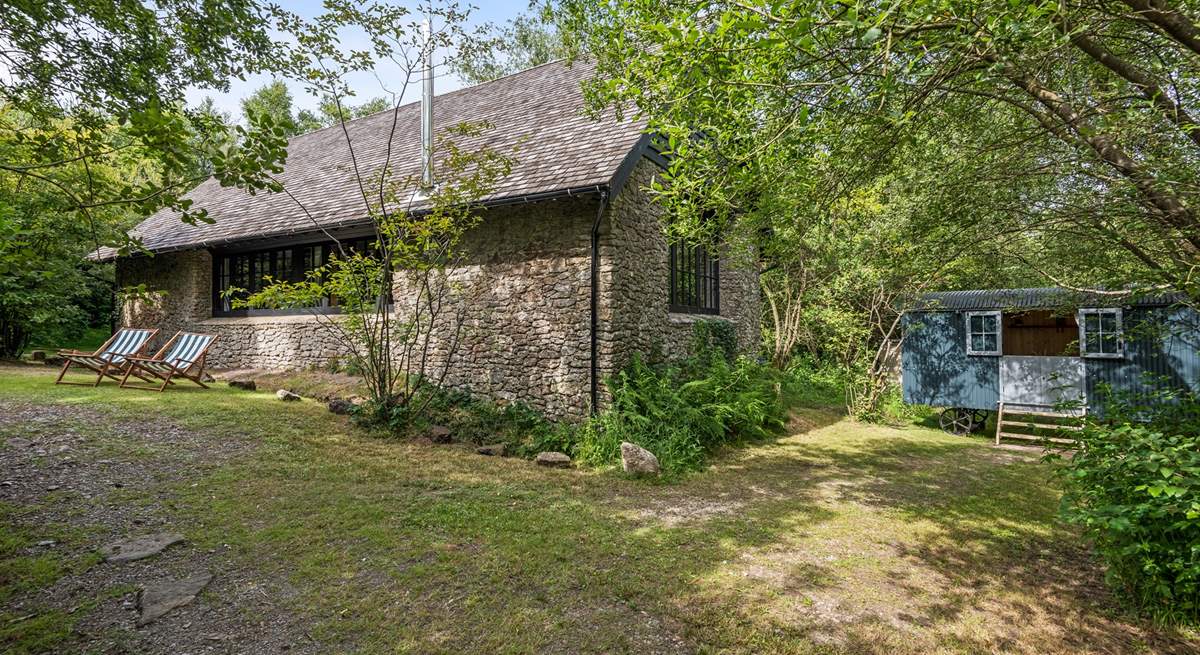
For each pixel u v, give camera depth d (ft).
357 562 11.80
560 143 28.43
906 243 17.38
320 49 22.06
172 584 10.39
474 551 12.75
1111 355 26.99
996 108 15.14
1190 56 10.59
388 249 25.30
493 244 27.91
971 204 14.79
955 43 9.02
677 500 18.04
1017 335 36.83
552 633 9.62
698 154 14.02
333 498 15.46
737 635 9.88
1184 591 10.22
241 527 13.08
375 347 28.25
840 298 39.40
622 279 26.23
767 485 20.27
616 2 13.66
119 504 13.73
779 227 15.23
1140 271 14.06
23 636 8.58
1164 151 11.60
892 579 12.38
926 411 37.01
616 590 11.30
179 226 41.93
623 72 13.96
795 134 11.76
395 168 34.12
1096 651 9.69
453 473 19.27
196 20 19.63
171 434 19.79
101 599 9.73
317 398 28.94
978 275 21.94
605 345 25.14
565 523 14.98
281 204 36.83
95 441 18.13
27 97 17.03
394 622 9.70
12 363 37.22
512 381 27.25
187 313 41.01
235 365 38.45
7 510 12.74
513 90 38.75
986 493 19.38
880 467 23.38
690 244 17.52
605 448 22.94
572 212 25.94
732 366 35.88
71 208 9.95
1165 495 9.68
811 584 12.01
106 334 55.06
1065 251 16.71
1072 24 9.43
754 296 43.68
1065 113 11.02
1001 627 10.44
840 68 10.71
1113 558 11.12
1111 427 12.51
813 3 8.34
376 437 22.99
